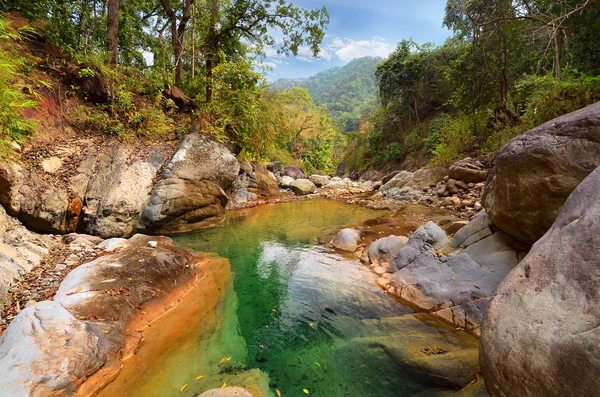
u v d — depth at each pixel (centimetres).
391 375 261
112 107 779
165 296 365
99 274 362
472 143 1125
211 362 279
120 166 684
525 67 1169
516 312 198
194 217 714
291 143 3481
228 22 1213
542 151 328
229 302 391
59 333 245
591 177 235
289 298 403
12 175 480
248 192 1109
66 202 549
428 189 1044
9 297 305
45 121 638
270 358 288
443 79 2002
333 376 264
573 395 150
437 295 362
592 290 171
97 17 1071
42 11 752
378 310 365
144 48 1335
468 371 254
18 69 579
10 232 435
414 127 2272
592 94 726
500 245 388
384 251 502
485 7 1131
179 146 784
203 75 1225
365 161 2875
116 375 249
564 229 216
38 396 202
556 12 981
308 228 729
